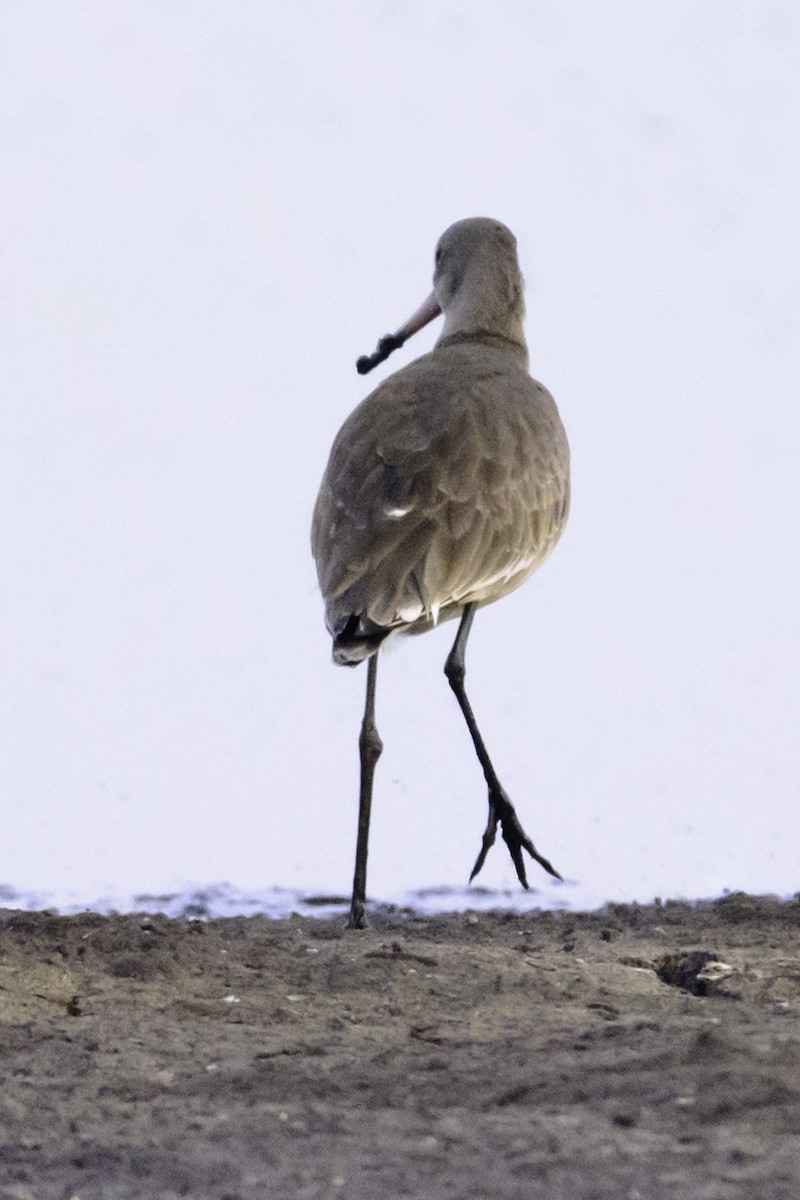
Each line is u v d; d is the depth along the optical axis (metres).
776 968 12.59
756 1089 8.79
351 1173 7.96
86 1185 8.05
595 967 12.76
